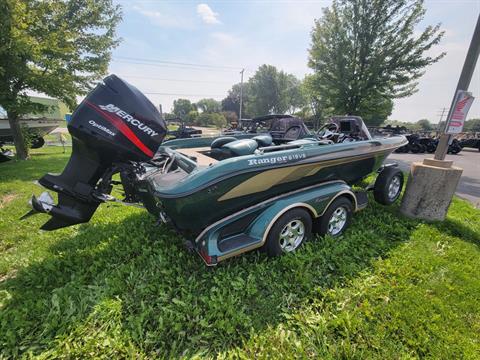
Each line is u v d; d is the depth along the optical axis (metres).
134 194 3.04
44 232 3.26
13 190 5.21
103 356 1.63
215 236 2.32
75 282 2.25
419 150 14.62
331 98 12.00
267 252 2.58
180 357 1.64
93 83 10.48
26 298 2.09
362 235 3.08
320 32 11.70
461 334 1.81
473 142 17.27
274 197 2.62
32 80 7.86
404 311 1.95
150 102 2.35
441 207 3.55
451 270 2.48
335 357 1.62
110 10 10.27
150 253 2.69
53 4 8.65
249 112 53.06
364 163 3.53
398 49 10.36
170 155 3.04
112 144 2.19
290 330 1.83
